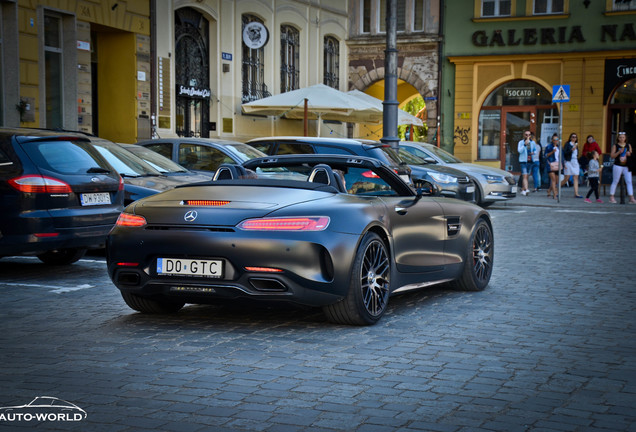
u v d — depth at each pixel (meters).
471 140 31.50
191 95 22.81
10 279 8.77
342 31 31.73
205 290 5.92
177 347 5.62
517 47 30.69
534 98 30.83
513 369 5.09
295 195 6.14
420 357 5.38
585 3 29.80
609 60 29.66
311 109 22.69
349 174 6.99
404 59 32.12
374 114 24.95
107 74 20.58
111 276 6.32
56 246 8.48
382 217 6.51
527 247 12.10
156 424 3.97
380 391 4.57
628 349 5.69
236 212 5.93
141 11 20.55
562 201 21.89
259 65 26.16
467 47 31.30
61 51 18.27
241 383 4.71
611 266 10.09
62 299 7.59
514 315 6.91
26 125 16.81
